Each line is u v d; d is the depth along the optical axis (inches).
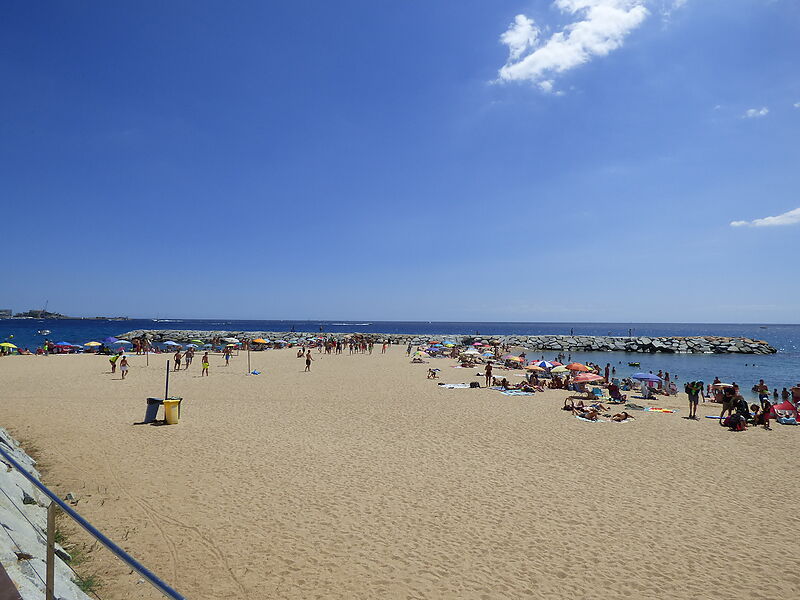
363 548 255.8
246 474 370.6
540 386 951.6
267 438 487.2
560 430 561.9
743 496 354.3
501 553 256.2
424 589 218.1
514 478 381.4
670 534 286.4
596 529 290.4
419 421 594.9
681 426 614.2
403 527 284.4
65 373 1027.3
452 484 362.6
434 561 244.8
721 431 589.0
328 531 275.1
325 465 400.8
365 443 478.3
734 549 268.8
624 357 2252.7
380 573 230.7
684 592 224.1
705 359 2108.8
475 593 216.7
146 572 102.0
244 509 302.0
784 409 675.4
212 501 313.3
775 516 317.1
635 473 404.5
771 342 3786.9
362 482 361.1
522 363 1385.3
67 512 127.6
